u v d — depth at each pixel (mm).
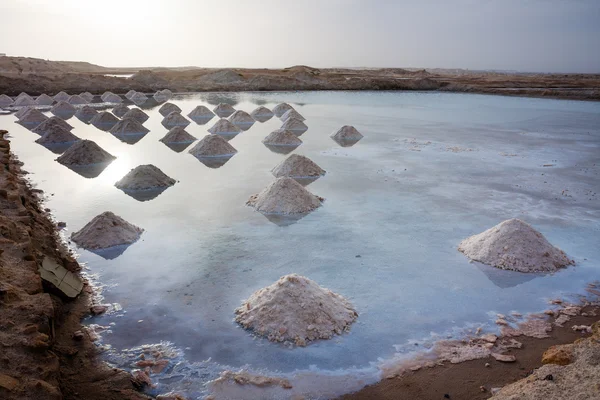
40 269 4109
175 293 4328
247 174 9070
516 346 3525
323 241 5590
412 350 3477
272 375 3182
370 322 3850
